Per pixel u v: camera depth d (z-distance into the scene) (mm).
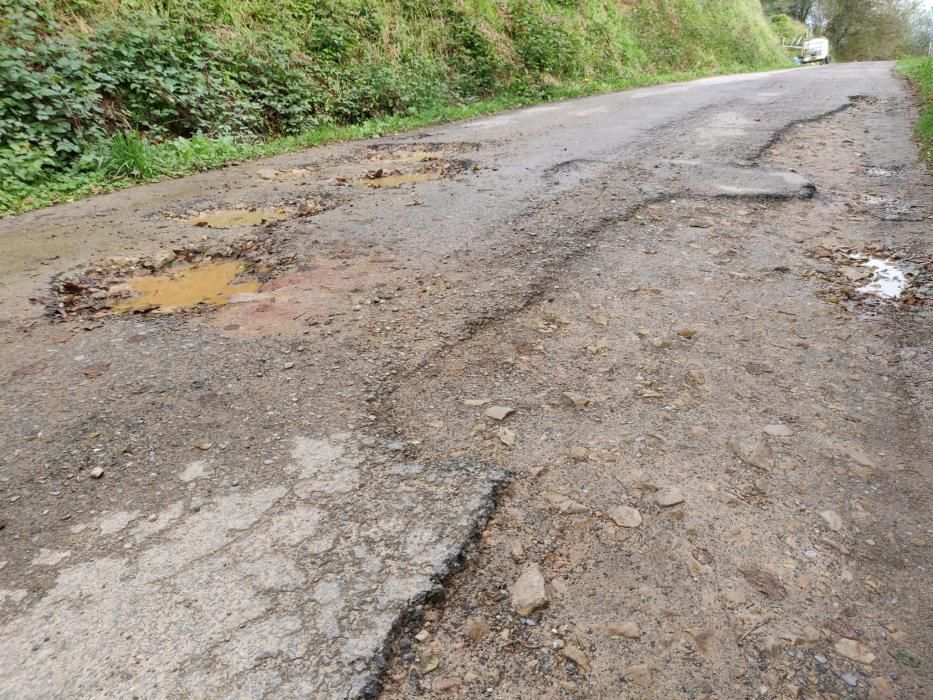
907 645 1614
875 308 3441
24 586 1752
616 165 6629
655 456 2307
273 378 2805
